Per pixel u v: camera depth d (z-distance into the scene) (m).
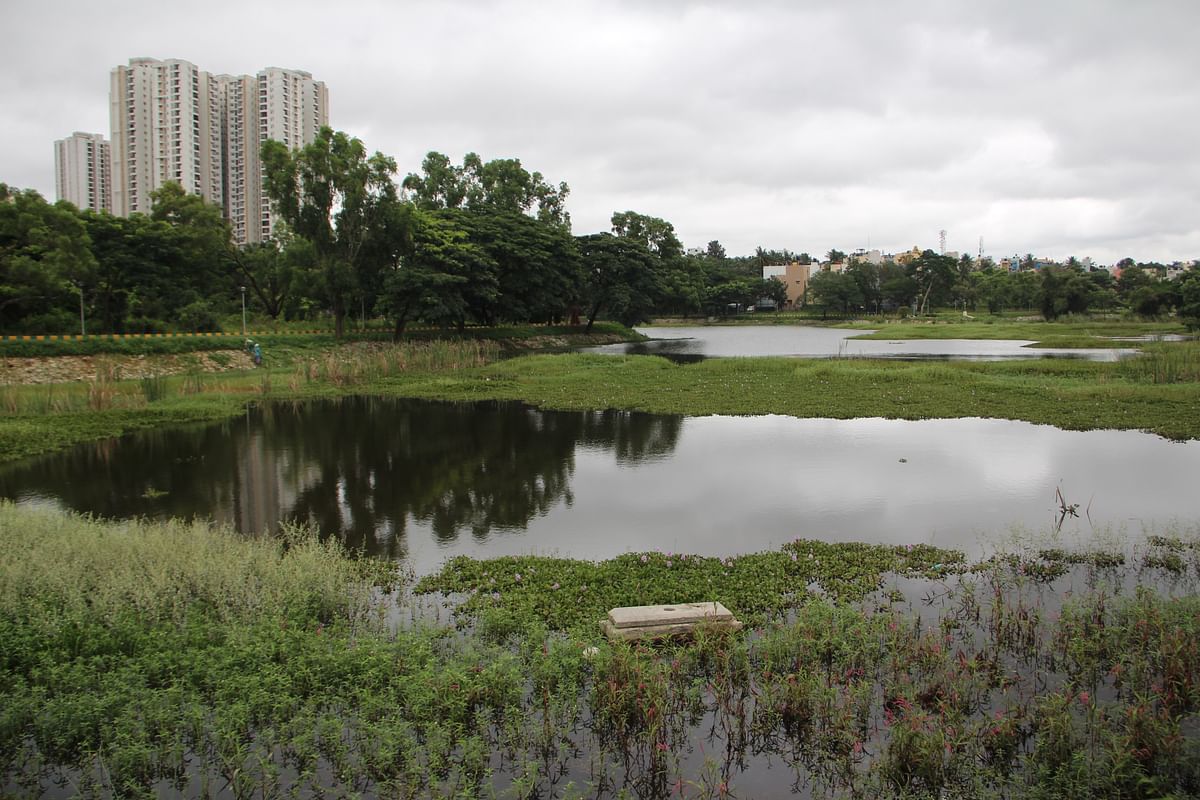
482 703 5.67
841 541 9.66
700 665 6.34
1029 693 5.88
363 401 23.45
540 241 49.75
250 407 22.30
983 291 98.50
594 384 26.06
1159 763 4.82
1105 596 7.25
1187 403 19.47
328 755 5.22
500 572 8.49
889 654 6.34
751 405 20.78
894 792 4.86
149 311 39.31
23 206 30.92
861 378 25.62
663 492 12.18
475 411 21.19
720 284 100.44
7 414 19.36
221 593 6.98
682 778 5.04
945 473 13.12
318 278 39.12
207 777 4.90
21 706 5.32
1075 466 13.47
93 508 11.58
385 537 10.09
